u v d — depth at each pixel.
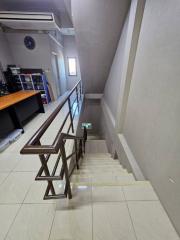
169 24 1.04
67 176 1.13
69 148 2.21
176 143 0.97
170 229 1.01
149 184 1.41
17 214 1.18
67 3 2.54
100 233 1.00
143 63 1.58
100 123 5.79
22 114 3.10
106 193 1.31
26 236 1.02
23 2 3.45
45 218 1.12
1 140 2.37
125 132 2.42
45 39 4.71
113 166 2.35
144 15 1.53
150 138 1.41
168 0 1.04
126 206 1.18
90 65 3.69
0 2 3.42
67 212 1.15
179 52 0.93
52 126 3.12
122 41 2.51
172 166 1.02
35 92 3.60
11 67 4.48
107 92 4.32
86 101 5.73
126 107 2.31
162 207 1.17
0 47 4.22
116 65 3.03
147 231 1.00
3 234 1.04
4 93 3.91
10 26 4.00
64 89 7.17
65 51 7.05
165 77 1.11
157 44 1.24
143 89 1.59
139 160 1.75
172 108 1.02
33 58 4.93
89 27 2.54
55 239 0.99
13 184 1.53
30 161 1.93
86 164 2.60
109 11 2.20
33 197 1.35
